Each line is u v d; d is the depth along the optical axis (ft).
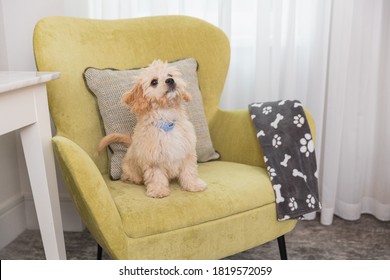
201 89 5.98
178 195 4.39
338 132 6.78
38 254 6.13
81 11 6.41
